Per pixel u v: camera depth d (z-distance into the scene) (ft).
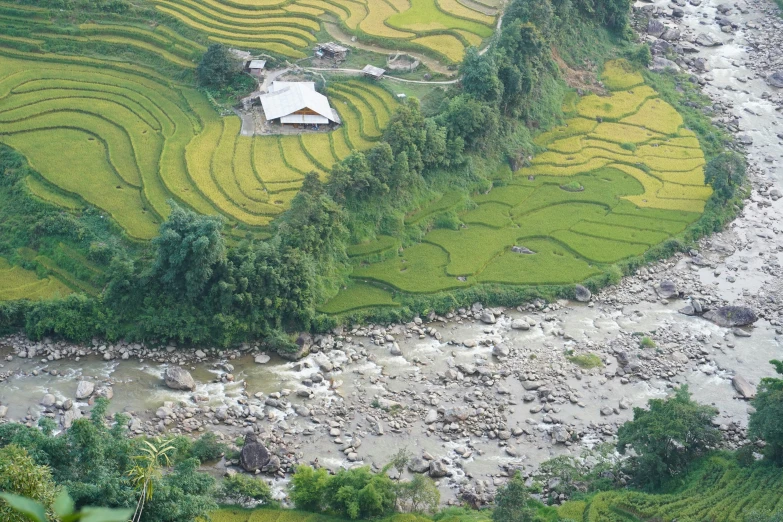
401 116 343.46
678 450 249.14
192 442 248.32
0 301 289.74
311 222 307.37
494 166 375.04
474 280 321.52
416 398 271.90
